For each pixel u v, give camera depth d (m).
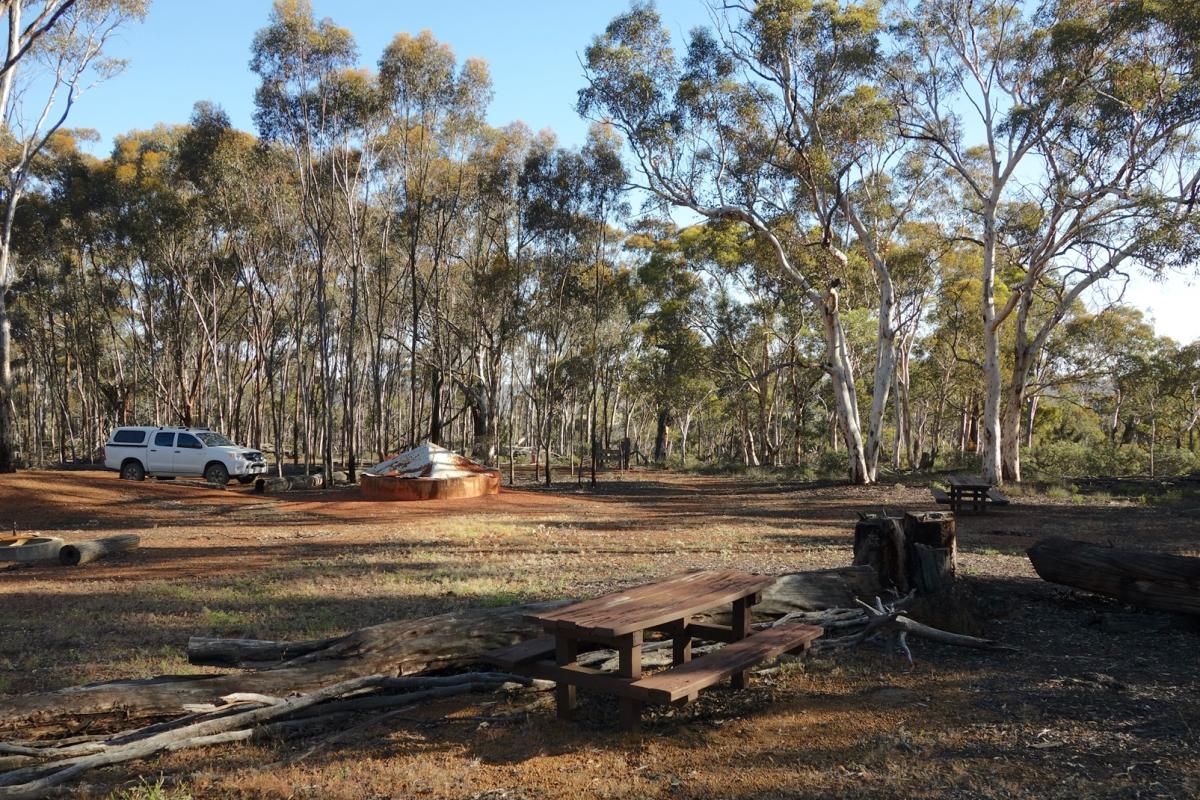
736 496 27.03
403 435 67.44
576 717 5.00
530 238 37.91
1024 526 15.67
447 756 4.46
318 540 15.16
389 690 5.43
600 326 48.06
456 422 72.50
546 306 41.03
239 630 7.65
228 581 10.61
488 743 4.62
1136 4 22.94
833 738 4.54
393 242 44.22
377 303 48.03
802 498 25.50
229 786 4.14
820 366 29.58
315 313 48.31
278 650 5.43
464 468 25.84
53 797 3.99
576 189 34.50
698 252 41.38
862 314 39.28
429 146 36.34
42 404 60.41
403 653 5.40
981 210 34.19
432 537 15.46
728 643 5.73
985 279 28.28
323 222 38.97
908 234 36.97
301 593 9.59
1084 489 25.48
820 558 11.71
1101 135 24.89
